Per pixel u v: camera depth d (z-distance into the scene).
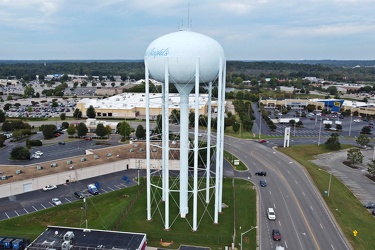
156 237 46.75
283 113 165.88
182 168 51.09
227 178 72.00
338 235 49.12
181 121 49.72
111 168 75.62
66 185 67.62
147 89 48.22
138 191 64.19
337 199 62.53
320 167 85.12
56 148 96.38
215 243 45.75
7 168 67.50
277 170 78.44
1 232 48.12
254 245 45.53
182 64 43.94
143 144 87.00
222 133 51.97
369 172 78.38
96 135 112.19
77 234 41.81
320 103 176.88
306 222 52.75
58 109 161.62
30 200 60.06
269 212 54.09
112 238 40.97
